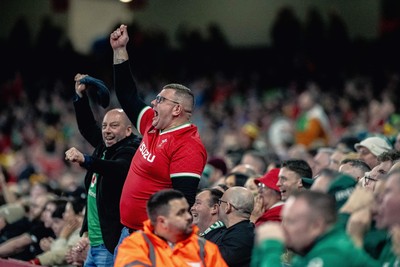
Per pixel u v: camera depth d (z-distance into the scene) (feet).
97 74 274.77
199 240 55.26
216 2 276.62
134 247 53.42
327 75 239.91
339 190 50.37
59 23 283.59
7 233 87.51
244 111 198.70
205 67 268.41
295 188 67.77
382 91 207.62
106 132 65.46
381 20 253.44
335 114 180.45
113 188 63.87
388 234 50.72
